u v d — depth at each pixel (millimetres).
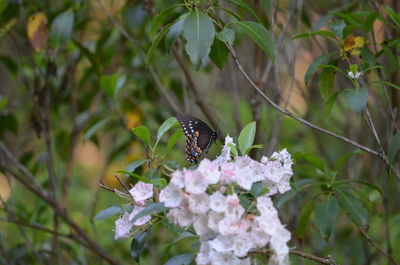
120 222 2961
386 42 4066
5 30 5305
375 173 5703
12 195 5270
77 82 6320
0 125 5957
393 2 4602
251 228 2545
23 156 5961
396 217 5566
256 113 5004
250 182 2621
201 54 3268
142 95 6230
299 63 6586
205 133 3623
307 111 5719
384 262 5918
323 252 5695
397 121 4391
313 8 5711
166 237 5977
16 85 6938
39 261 5203
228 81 5734
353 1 4984
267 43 3457
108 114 5887
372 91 5387
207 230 2564
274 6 5246
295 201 5449
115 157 6117
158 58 6129
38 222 5480
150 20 5168
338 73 5746
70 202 7164
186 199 2555
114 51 6141
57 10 5402
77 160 8680
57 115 6215
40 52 5336
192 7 3562
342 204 3916
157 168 3227
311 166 5488
